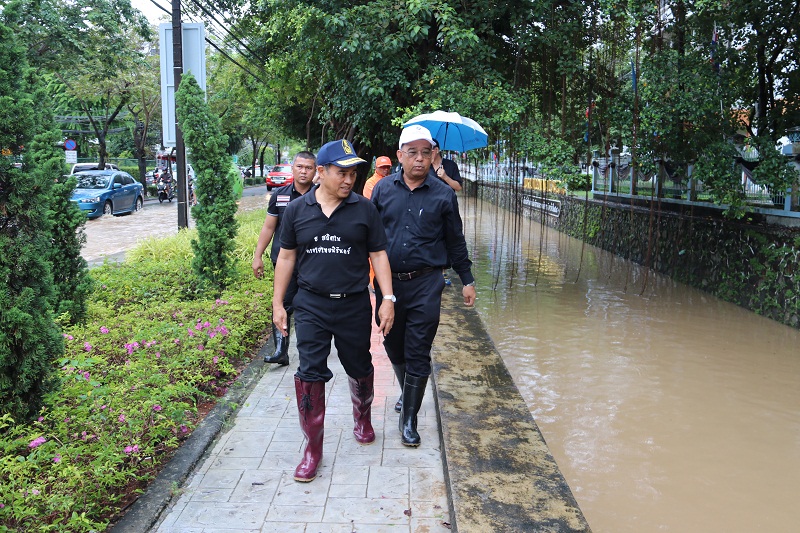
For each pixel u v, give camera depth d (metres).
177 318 6.18
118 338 5.36
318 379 3.49
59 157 6.10
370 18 9.24
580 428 5.12
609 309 9.18
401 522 3.06
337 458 3.73
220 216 7.56
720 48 9.28
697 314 8.87
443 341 5.66
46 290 3.84
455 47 9.16
